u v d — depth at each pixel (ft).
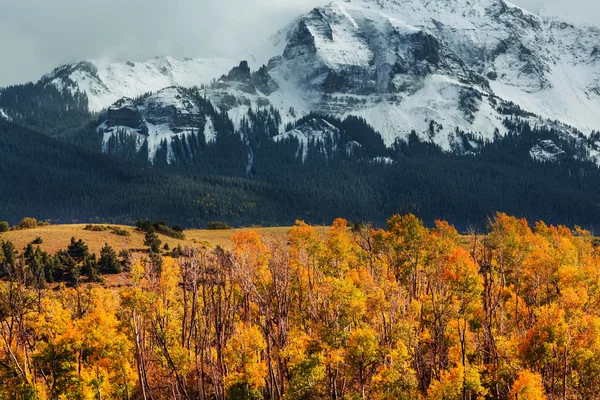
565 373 189.26
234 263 175.42
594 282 257.75
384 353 190.49
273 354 190.08
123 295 185.06
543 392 187.52
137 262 208.64
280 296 195.83
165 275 195.11
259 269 206.69
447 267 238.89
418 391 186.29
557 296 248.73
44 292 229.45
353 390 208.74
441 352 203.31
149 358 188.85
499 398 197.57
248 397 176.14
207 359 178.60
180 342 191.31
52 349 169.89
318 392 195.21
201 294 203.82
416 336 206.69
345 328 198.29
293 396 182.29
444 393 176.55
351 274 245.86
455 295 229.04
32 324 188.85
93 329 176.04
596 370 191.31
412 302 230.68
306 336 195.00
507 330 225.56
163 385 192.65
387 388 182.80
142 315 185.57
